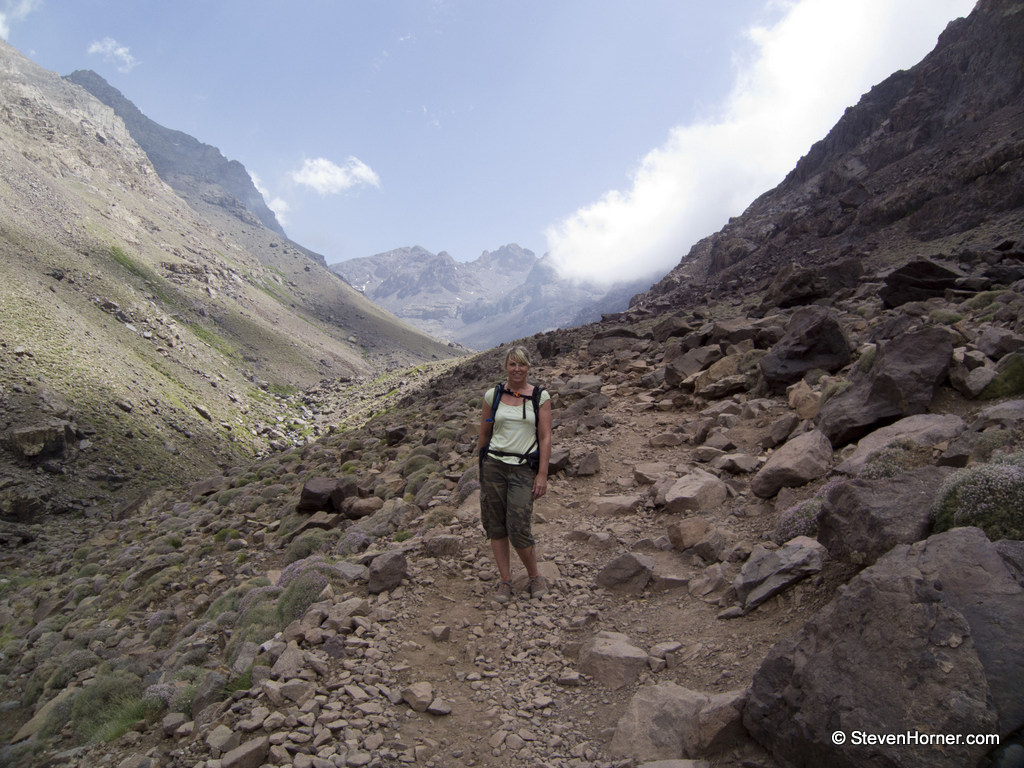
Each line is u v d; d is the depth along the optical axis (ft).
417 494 32.17
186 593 33.68
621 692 13.94
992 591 9.89
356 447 61.41
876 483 15.55
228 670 18.25
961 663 9.11
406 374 436.76
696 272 362.12
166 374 295.89
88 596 45.57
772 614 14.75
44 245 394.52
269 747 12.94
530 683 14.92
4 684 34.14
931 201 204.64
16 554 100.73
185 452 200.85
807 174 379.55
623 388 45.91
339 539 30.17
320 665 15.80
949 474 13.98
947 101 285.43
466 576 20.95
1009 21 269.85
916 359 23.21
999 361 22.16
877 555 13.80
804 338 33.27
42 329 224.53
